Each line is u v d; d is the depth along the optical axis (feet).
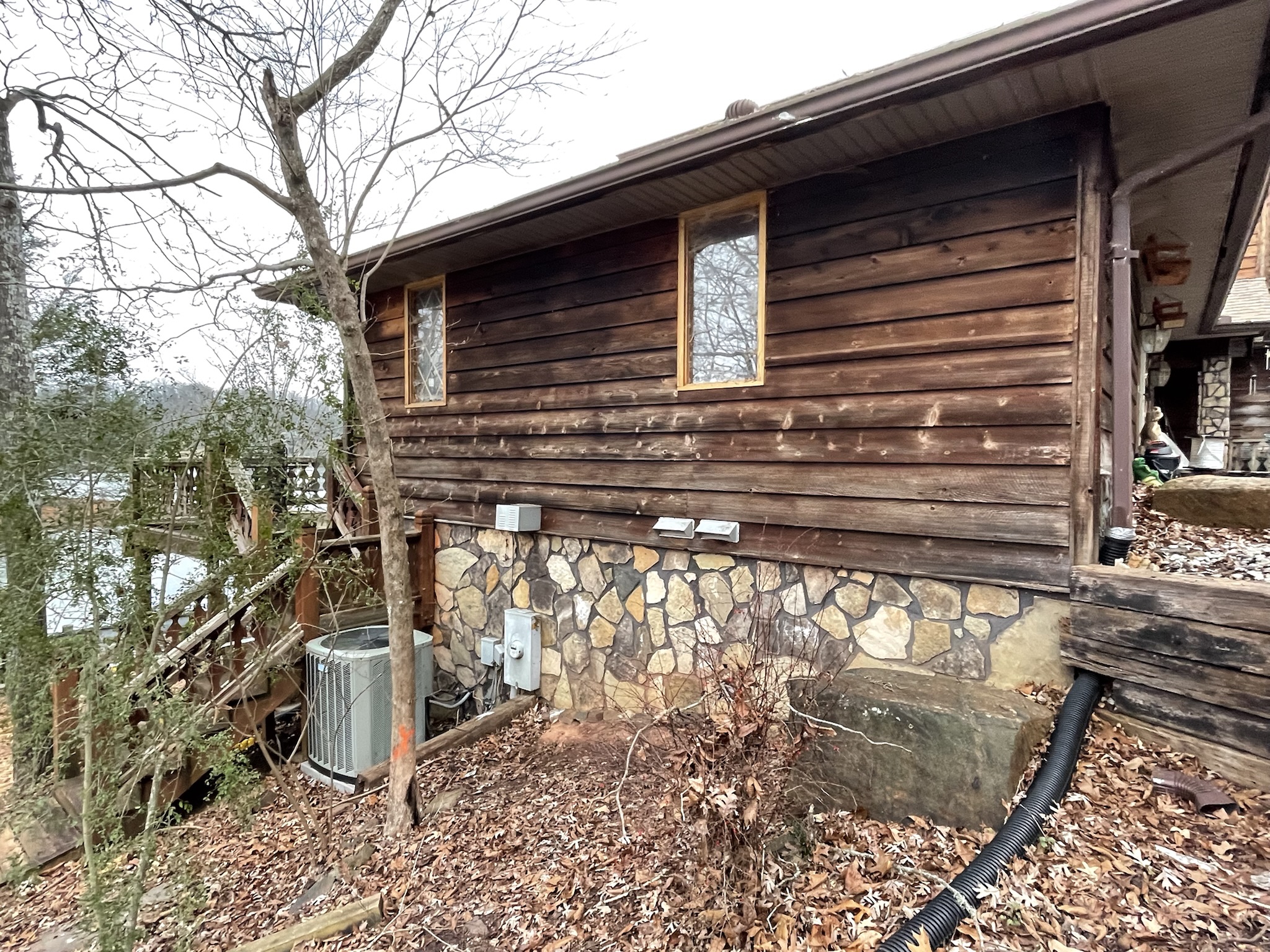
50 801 14.47
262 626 15.65
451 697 19.83
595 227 15.42
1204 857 6.75
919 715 8.46
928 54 8.63
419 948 8.45
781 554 12.73
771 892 7.19
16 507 10.06
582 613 16.49
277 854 12.48
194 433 12.00
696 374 14.28
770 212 12.72
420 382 21.29
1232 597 7.87
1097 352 9.57
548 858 9.85
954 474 10.73
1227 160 11.53
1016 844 6.85
